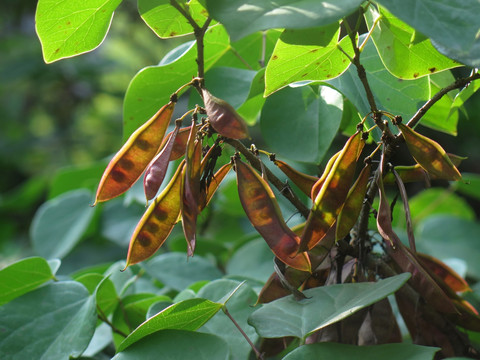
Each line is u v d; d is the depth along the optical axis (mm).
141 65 3424
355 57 744
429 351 741
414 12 679
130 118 893
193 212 715
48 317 833
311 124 893
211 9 689
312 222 743
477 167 2508
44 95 3256
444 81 863
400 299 819
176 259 985
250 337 808
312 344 758
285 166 779
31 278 863
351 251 805
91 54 3057
